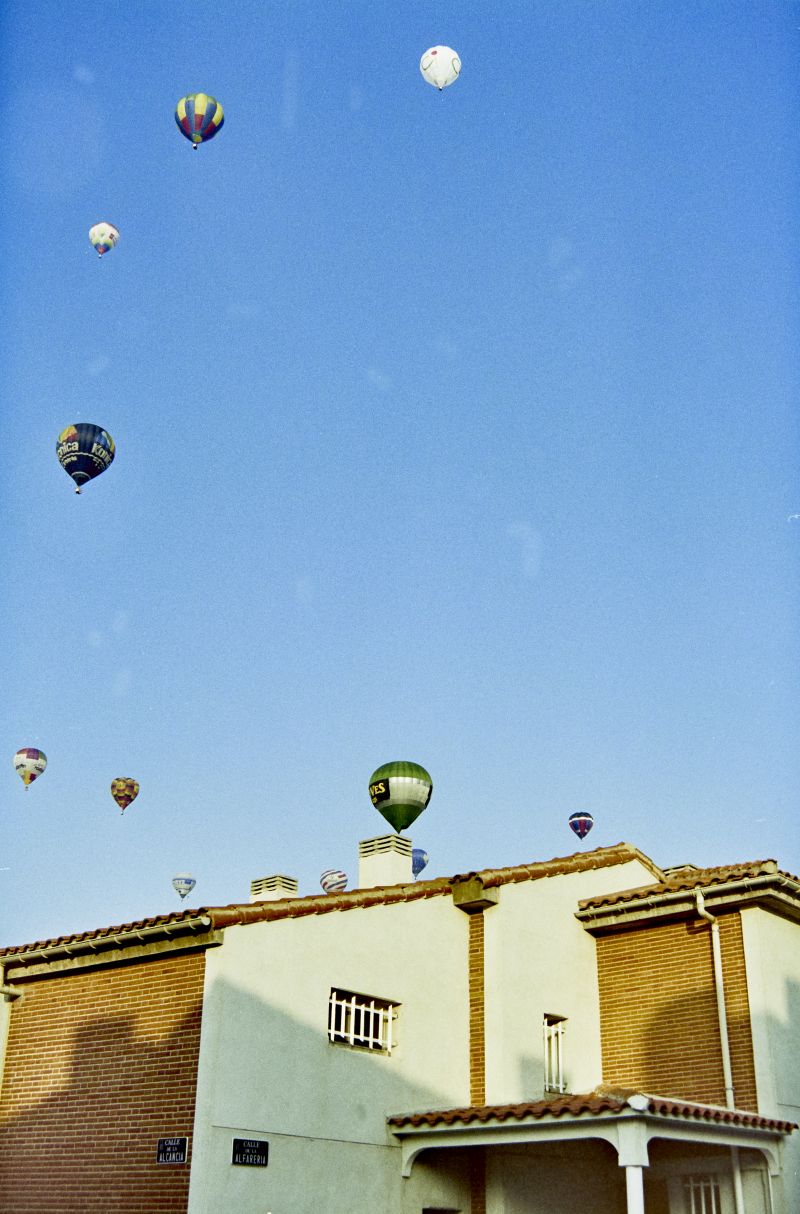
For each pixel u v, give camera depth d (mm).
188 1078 13227
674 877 20359
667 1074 16969
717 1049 16516
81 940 14688
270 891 16719
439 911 16812
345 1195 14031
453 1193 15383
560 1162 16359
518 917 17234
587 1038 17672
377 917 15773
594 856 18609
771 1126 14961
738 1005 16422
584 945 18281
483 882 16812
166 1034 13711
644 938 17938
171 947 13945
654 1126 13352
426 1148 14820
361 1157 14406
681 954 17422
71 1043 14695
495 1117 14078
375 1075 14992
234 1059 13352
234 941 13805
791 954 17109
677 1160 16016
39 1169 14289
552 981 17406
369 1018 15430
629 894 17828
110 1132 13750
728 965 16750
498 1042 16219
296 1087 13945
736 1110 15281
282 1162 13461
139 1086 13703
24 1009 15453
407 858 17766
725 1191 15344
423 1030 15891
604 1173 16859
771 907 16875
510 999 16609
